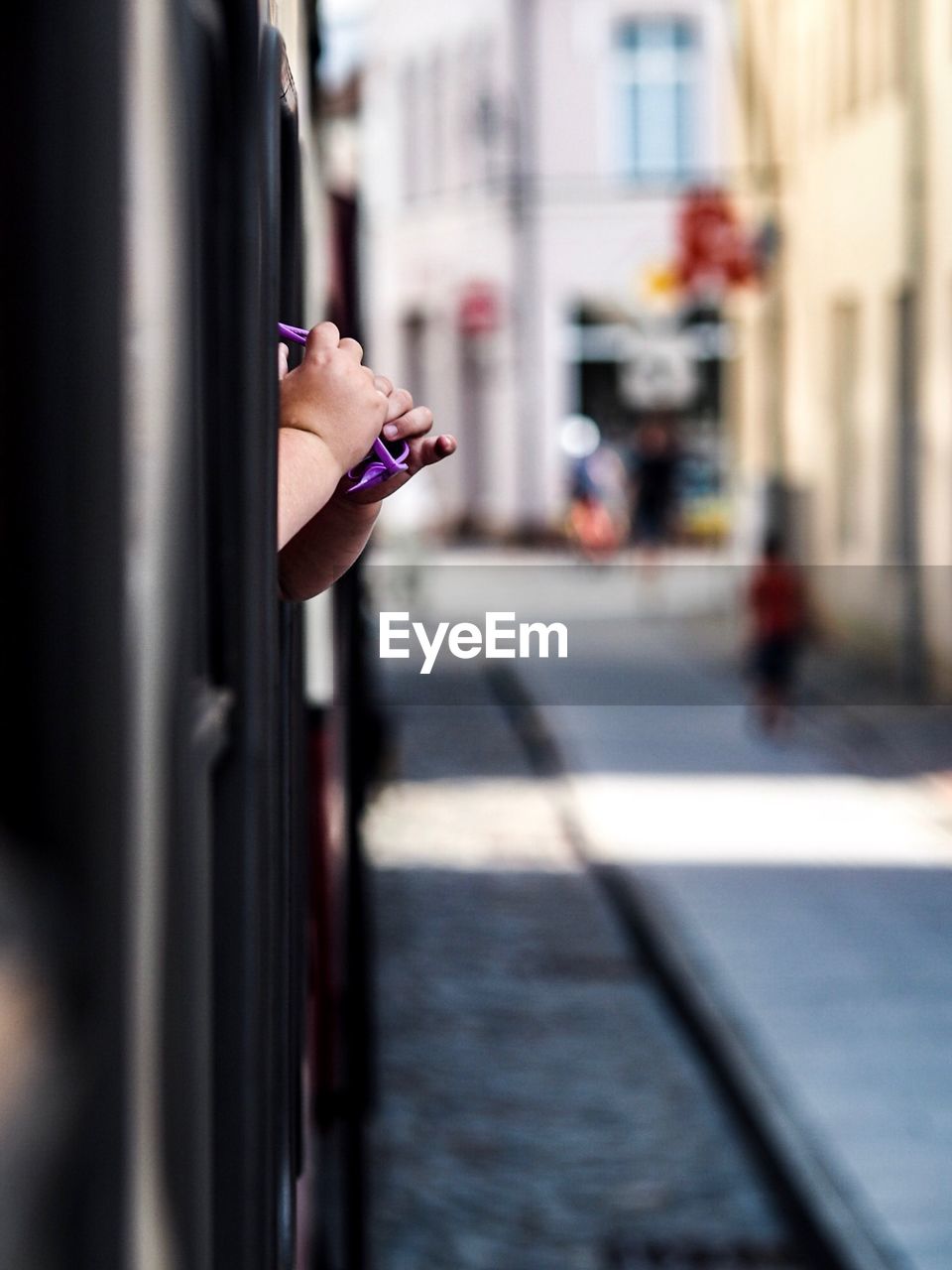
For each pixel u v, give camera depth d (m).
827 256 26.69
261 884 1.89
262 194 1.95
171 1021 1.50
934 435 21.95
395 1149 8.08
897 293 23.53
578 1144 8.15
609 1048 9.52
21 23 1.24
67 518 1.26
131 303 1.30
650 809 15.70
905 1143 8.02
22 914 1.18
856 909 12.15
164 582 1.47
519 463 42.22
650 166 41.56
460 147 43.50
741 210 30.86
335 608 5.18
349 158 7.13
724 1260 6.96
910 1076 8.88
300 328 2.50
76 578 1.26
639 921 11.94
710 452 40.72
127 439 1.28
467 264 43.38
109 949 1.25
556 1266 6.91
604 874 13.31
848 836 14.48
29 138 1.25
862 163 24.81
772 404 29.69
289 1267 2.24
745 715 20.56
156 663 1.41
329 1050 4.40
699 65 41.38
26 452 1.26
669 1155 8.03
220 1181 1.84
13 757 1.25
